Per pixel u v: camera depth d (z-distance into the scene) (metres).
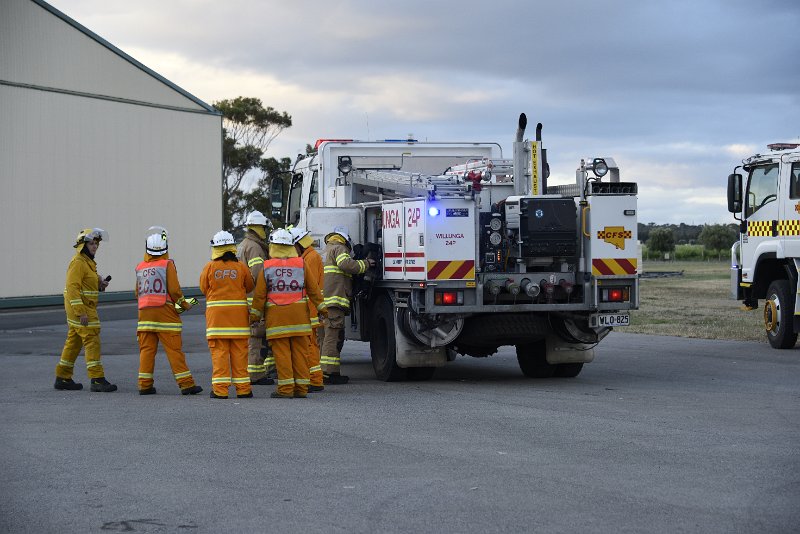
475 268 12.04
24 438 8.78
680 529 5.75
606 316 12.44
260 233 12.64
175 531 5.83
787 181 16.59
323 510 6.23
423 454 7.96
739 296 18.22
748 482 6.92
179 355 11.87
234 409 10.49
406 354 12.70
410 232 12.27
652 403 10.79
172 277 11.80
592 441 8.48
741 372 13.76
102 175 37.22
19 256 34.09
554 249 12.10
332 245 12.99
